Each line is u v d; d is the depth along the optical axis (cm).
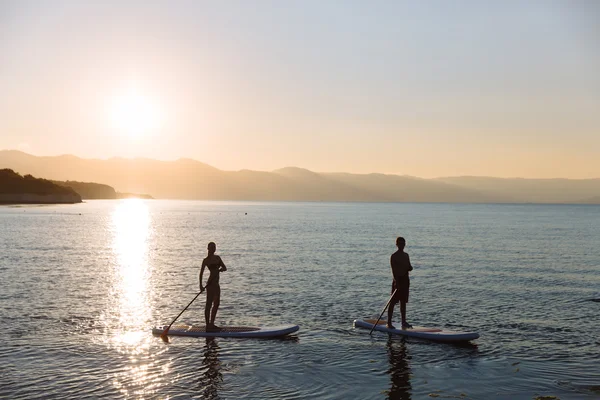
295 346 1228
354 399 912
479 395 936
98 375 1012
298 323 1460
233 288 2039
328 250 3784
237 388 955
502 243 4575
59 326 1383
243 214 14162
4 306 1627
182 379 998
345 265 2842
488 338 1318
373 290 2019
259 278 2322
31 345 1202
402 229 6962
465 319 1534
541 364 1108
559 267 2839
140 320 1470
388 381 1002
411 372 1053
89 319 1470
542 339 1309
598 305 1752
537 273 2584
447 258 3303
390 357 1148
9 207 17062
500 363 1114
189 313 1572
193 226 7575
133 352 1163
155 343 1237
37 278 2241
